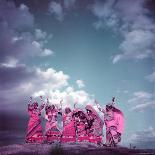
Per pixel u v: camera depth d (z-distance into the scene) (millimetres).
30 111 17000
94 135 16734
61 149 13578
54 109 17078
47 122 16969
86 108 17094
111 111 16266
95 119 16922
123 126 16219
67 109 17234
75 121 17016
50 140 16703
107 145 15969
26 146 15172
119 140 16062
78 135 16844
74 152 13492
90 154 13320
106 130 16172
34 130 16797
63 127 17031
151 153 13867
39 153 13555
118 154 13711
